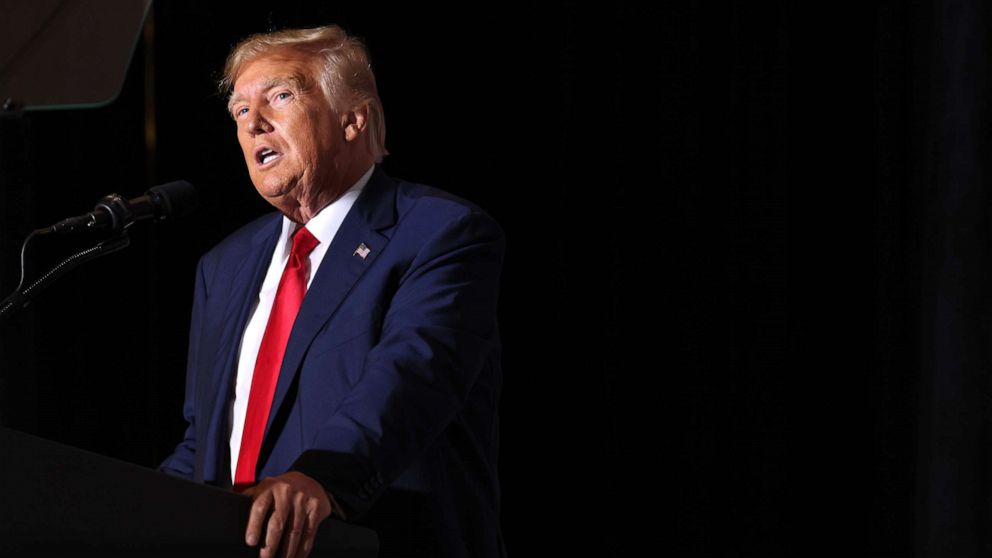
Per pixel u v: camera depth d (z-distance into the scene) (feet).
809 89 31.22
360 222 17.69
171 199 15.40
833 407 30.73
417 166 34.63
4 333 32.19
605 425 33.24
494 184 34.22
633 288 33.12
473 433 17.30
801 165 31.30
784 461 31.35
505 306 34.04
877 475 29.58
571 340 33.55
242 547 12.07
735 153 31.96
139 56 35.19
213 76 35.24
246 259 19.13
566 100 33.68
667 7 32.83
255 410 16.87
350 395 15.10
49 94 17.65
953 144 28.12
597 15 33.55
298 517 12.51
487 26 34.50
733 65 32.04
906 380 29.25
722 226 32.24
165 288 35.27
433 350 15.67
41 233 14.64
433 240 17.07
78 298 33.83
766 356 31.50
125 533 10.61
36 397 32.78
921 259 28.76
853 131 30.68
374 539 13.89
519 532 33.76
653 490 32.78
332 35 18.78
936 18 28.50
